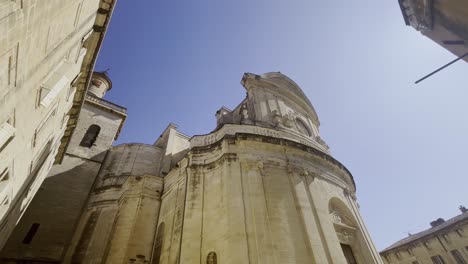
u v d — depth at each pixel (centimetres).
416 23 1120
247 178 1647
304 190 1716
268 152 1839
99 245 1972
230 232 1385
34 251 2006
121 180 2553
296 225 1519
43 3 560
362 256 1770
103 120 3120
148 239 1942
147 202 2130
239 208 1483
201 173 1803
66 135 1688
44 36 653
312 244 1449
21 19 484
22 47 537
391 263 4072
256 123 2184
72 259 1959
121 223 2002
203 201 1659
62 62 945
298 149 1930
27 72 624
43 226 2141
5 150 640
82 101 1502
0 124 582
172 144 3039
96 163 2758
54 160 1841
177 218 1692
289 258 1358
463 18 874
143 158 2869
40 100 822
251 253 1318
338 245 1555
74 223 2275
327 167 2059
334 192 1927
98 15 1166
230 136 1864
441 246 3509
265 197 1587
